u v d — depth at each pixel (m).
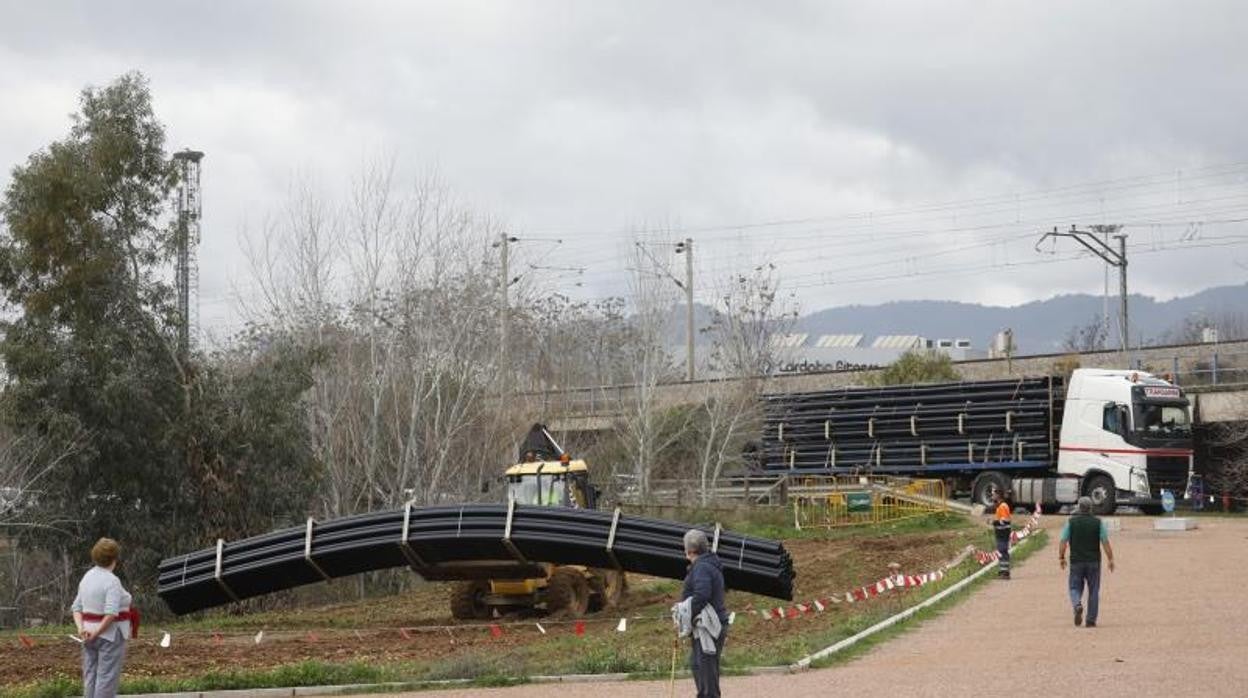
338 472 51.81
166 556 44.09
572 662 20.98
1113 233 72.00
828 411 62.69
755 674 19.16
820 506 57.34
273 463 46.22
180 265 48.44
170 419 44.50
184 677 20.72
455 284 56.44
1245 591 28.16
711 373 74.00
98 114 45.16
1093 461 55.09
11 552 46.06
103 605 14.93
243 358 52.47
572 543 29.89
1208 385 64.94
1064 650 20.42
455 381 55.31
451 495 53.50
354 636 28.09
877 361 128.88
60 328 43.84
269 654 24.45
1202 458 64.56
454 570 31.39
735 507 58.28
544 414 59.91
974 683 17.30
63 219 43.31
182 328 45.56
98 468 43.44
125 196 45.19
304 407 50.84
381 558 31.56
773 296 85.12
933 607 27.14
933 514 55.41
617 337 71.81
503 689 18.72
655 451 65.06
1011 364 74.25
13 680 21.45
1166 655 19.45
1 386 43.38
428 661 22.28
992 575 33.72
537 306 67.81
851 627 23.94
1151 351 70.69
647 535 29.62
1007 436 57.41
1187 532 46.41
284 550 31.17
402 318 55.31
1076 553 23.47
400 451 51.28
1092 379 55.59
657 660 21.19
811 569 40.78
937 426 59.12
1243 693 15.93
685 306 77.69
